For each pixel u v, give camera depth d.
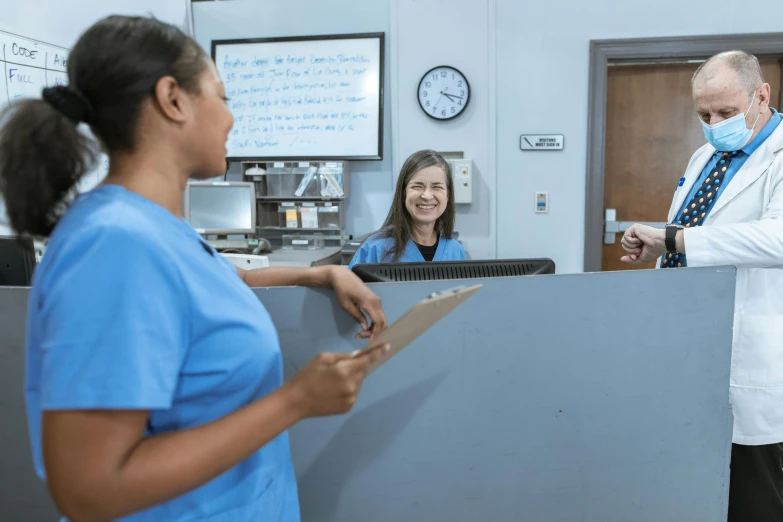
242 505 0.70
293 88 3.11
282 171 3.13
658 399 1.00
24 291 0.94
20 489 1.04
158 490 0.52
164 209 0.62
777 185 1.35
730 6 2.76
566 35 2.89
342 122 3.08
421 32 2.97
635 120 3.05
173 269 0.57
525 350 0.96
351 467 1.00
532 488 1.02
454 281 0.91
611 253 3.17
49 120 0.55
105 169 0.79
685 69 2.96
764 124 1.45
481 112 2.99
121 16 0.61
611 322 0.96
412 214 1.73
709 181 1.56
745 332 1.39
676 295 0.96
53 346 0.50
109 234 0.53
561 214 3.04
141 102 0.59
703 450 1.03
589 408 0.99
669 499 1.04
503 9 2.91
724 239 1.20
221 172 0.70
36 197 0.56
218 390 0.62
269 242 3.15
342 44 3.04
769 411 1.40
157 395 0.53
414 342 0.94
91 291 0.51
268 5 3.11
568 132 2.97
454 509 1.02
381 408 0.97
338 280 0.88
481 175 3.04
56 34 2.21
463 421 0.98
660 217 3.10
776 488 1.48
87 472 0.50
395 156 3.09
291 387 0.59
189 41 0.63
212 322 0.60
